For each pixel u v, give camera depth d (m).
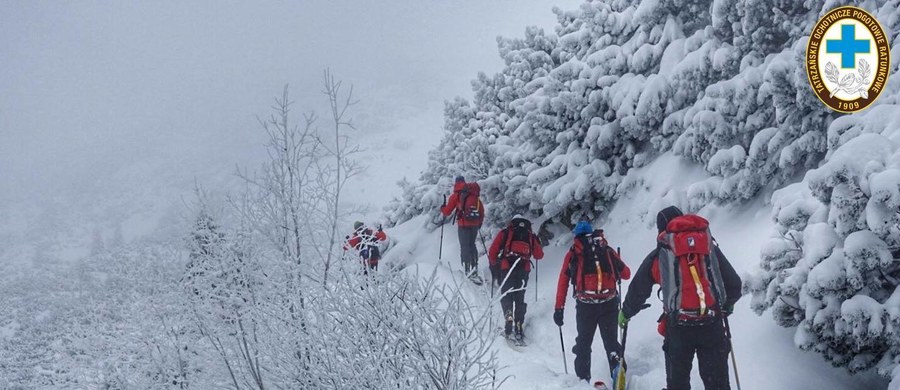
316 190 4.81
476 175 12.39
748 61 8.14
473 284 9.55
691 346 4.73
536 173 10.37
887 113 5.48
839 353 4.96
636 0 10.80
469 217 10.32
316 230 4.70
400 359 3.51
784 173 7.30
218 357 4.73
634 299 5.07
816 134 7.07
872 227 4.43
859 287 4.57
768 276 5.43
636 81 9.73
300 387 3.97
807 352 5.31
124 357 5.21
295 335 3.98
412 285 3.54
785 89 7.36
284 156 4.81
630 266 8.62
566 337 7.69
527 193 10.46
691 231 4.73
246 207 4.81
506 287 7.84
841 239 4.84
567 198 9.84
